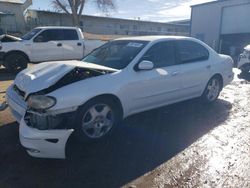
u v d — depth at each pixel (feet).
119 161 12.06
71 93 12.33
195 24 107.34
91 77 13.58
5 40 38.58
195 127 16.08
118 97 13.97
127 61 15.38
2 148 13.03
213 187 10.22
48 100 11.72
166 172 11.23
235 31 91.71
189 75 18.02
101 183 10.45
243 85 30.01
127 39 17.98
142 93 15.25
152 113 18.35
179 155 12.66
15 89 14.66
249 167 11.65
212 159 12.32
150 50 16.16
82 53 42.55
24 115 12.13
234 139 14.47
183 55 18.15
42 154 11.39
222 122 17.03
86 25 153.79
